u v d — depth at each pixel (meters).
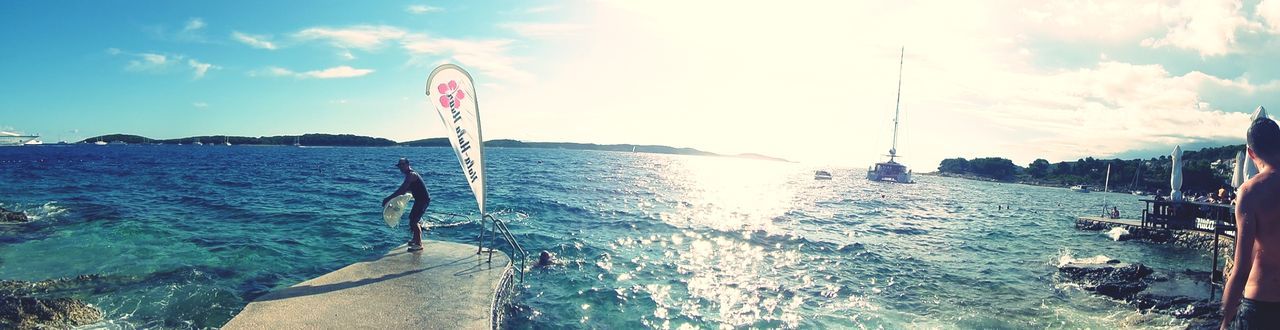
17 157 84.44
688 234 19.64
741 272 13.83
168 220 19.05
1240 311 3.46
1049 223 32.47
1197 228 23.05
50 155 96.00
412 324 7.34
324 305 7.90
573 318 9.74
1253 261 3.44
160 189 31.33
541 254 13.76
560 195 33.16
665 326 9.67
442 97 9.91
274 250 14.25
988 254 18.78
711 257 15.55
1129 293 12.64
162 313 9.11
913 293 12.57
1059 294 12.76
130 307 9.34
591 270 13.10
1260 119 3.51
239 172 50.75
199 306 9.54
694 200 35.75
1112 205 61.16
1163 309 11.49
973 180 179.75
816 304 11.38
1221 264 18.47
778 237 19.95
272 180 40.88
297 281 11.47
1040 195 84.50
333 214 21.39
